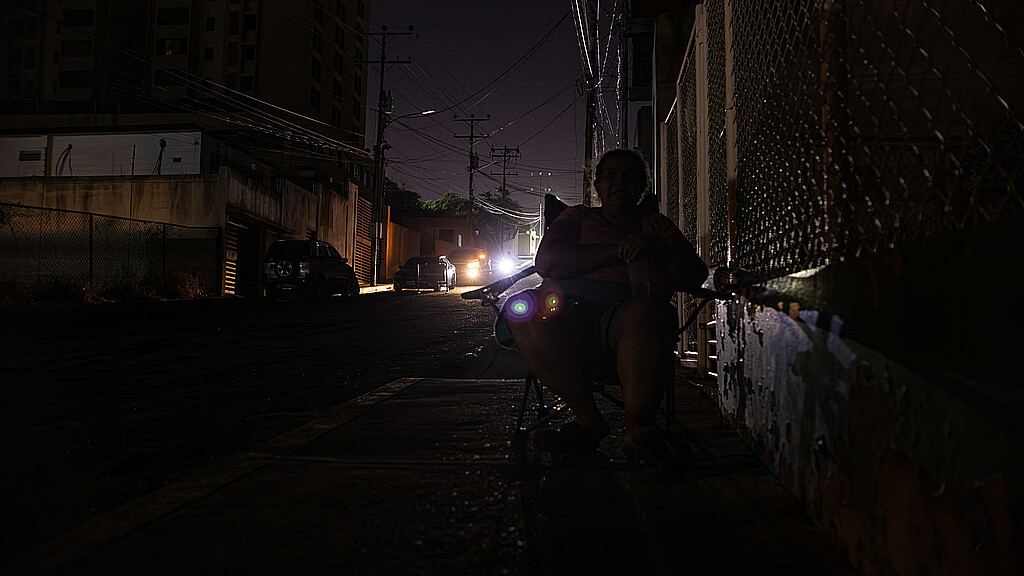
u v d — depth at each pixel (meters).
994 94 1.28
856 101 1.93
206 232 21.91
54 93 55.88
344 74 64.75
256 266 25.27
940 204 1.43
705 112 5.15
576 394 2.81
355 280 23.48
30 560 1.82
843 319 1.76
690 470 2.67
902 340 1.41
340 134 63.41
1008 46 1.26
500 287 3.16
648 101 20.95
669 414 3.31
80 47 56.00
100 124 44.62
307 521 2.12
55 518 2.33
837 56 2.02
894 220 1.65
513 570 1.76
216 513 2.20
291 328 11.45
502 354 7.52
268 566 1.78
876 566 1.56
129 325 11.82
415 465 2.76
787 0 2.58
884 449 1.51
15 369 6.32
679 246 2.88
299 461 2.83
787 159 2.60
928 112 1.48
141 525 2.08
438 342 9.13
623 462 2.79
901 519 1.42
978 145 1.30
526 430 3.26
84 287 16.58
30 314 12.53
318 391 5.11
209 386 5.35
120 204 22.19
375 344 8.88
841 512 1.80
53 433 3.66
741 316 3.18
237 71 55.84
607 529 2.04
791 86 2.54
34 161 31.03
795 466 2.24
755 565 1.77
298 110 56.50
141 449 3.31
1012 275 1.01
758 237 3.16
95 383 5.51
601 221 3.02
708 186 5.00
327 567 1.78
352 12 66.31
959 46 1.38
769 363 2.60
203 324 12.16
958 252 1.18
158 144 30.69
